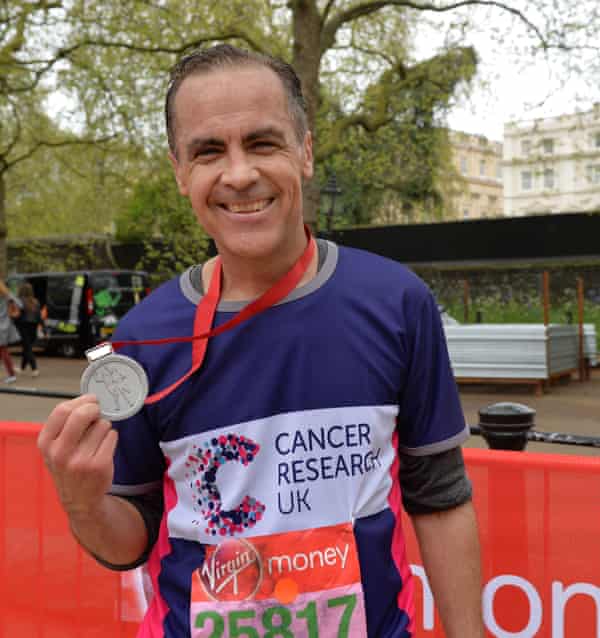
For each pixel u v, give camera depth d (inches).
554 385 499.8
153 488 56.4
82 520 50.1
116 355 49.4
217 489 50.9
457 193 1184.2
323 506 49.8
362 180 874.1
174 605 52.2
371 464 50.8
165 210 640.4
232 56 50.0
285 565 49.7
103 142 587.5
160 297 54.6
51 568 93.7
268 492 49.9
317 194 487.5
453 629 54.8
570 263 861.2
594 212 842.8
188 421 51.3
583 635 75.7
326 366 50.2
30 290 556.7
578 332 514.6
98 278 693.3
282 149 49.7
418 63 574.2
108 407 48.7
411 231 984.3
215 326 51.8
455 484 55.0
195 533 51.4
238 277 52.6
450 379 54.4
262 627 49.9
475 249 956.6
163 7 498.3
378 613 50.6
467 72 540.4
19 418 348.5
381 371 50.8
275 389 50.0
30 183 927.7
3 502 95.8
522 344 452.4
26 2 483.2
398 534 52.7
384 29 579.5
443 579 55.1
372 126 571.2
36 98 626.2
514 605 78.2
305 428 49.9
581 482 75.1
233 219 49.8
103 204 802.2
